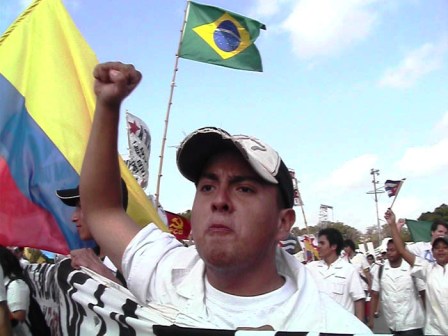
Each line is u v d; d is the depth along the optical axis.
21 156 3.81
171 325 1.79
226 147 1.74
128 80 2.00
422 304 8.07
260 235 1.71
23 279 3.70
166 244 2.07
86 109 3.98
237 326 1.72
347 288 7.29
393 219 8.17
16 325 3.61
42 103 3.95
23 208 3.75
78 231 3.44
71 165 3.84
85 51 4.14
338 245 7.49
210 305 1.78
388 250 8.31
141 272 2.01
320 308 1.76
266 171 1.69
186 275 1.94
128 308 2.00
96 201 2.15
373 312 9.81
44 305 3.38
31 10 4.16
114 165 2.11
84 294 2.23
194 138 1.74
